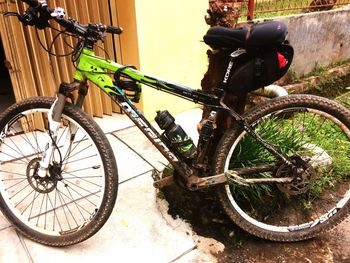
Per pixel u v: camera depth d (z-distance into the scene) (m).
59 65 3.14
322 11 4.42
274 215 2.38
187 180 2.01
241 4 3.63
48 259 1.97
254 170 2.05
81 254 2.02
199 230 2.24
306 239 2.21
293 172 2.01
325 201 2.52
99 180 2.66
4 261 1.95
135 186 2.61
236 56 1.73
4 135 2.00
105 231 2.19
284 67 1.74
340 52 4.95
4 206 2.05
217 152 1.99
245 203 2.39
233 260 2.07
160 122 1.92
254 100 3.08
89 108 3.43
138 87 1.86
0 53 4.62
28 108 1.92
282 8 4.20
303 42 4.27
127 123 3.48
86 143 3.09
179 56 3.55
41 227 2.14
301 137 2.56
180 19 3.39
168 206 2.39
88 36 1.75
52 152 1.90
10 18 2.77
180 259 2.03
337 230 2.30
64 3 2.96
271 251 2.14
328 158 2.67
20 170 2.73
